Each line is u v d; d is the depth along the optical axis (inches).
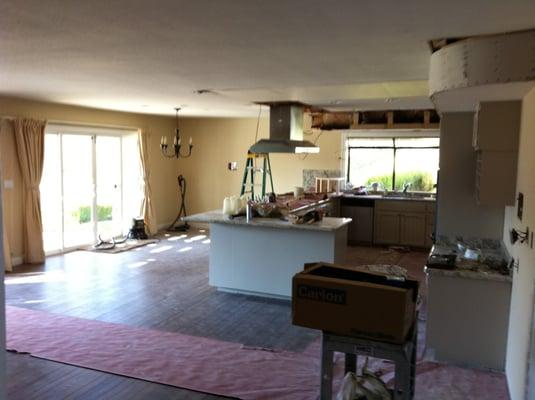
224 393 130.7
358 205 343.0
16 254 268.7
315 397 128.8
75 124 301.1
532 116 109.7
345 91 211.3
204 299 215.8
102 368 144.6
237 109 309.1
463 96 127.3
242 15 99.2
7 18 103.0
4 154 256.5
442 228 174.7
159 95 235.3
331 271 97.7
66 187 305.4
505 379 136.9
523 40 106.2
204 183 399.5
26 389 131.7
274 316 195.0
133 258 291.0
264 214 225.6
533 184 104.2
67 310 196.7
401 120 299.9
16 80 190.5
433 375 138.9
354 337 89.8
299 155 366.9
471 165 169.2
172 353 156.3
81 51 135.4
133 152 358.0
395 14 96.8
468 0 86.7
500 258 148.6
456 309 143.9
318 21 103.3
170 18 101.9
